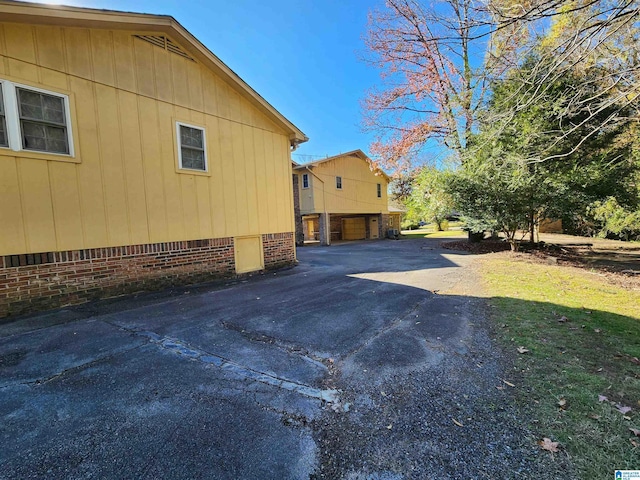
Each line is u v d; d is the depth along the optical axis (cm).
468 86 1142
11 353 324
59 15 471
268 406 228
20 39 459
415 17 1239
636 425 196
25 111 463
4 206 444
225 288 631
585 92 537
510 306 462
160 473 167
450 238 2069
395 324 398
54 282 488
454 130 1270
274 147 877
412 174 1573
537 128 795
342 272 804
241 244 782
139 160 590
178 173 650
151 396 242
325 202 1909
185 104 662
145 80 599
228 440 192
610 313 422
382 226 2391
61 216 495
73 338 364
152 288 607
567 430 193
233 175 762
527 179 888
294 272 819
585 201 969
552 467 166
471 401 228
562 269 795
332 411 221
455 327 383
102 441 193
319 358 306
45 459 178
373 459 176
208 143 705
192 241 673
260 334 372
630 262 936
